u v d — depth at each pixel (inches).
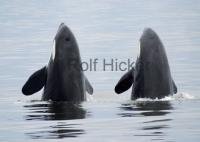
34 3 7721.5
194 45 3700.8
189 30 4510.3
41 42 4069.9
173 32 4419.3
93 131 1712.6
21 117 1911.9
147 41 2145.7
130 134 1674.5
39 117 1900.8
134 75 2149.4
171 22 5142.7
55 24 5300.2
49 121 1841.8
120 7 6761.8
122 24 5059.1
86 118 1868.8
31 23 5428.2
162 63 2132.1
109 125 1779.0
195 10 6156.5
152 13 5994.1
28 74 2876.5
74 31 4672.7
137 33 4407.0
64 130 1728.6
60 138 1643.7
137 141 1604.3
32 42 4087.1
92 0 7716.5
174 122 1797.5
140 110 1969.7
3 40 4239.7
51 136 1668.3
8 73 2910.9
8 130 1753.2
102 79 2733.8
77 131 1717.5
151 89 2117.4
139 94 2129.7
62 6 7160.4
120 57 3316.9
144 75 2124.8
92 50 3580.2
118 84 2171.5
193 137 1635.1
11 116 1936.5
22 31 4813.0
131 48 3627.0
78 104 2059.5
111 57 3324.3
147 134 1673.2
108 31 4596.5
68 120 1847.9
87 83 2178.9
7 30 4931.1
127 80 2178.9
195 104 2047.2
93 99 2165.4
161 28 4712.1
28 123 1827.0
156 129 1721.2
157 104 2049.7
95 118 1863.9
